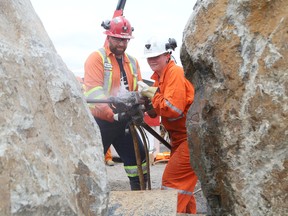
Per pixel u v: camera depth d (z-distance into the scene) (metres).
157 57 3.98
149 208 2.89
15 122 1.42
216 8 2.46
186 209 4.38
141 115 4.07
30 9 1.99
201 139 2.55
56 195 1.44
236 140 2.34
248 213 2.33
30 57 1.72
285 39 2.19
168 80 3.86
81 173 1.75
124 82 4.46
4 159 1.29
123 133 4.53
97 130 2.04
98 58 4.36
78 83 2.10
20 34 1.75
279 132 2.20
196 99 2.65
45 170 1.45
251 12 2.31
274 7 2.25
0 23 1.66
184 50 2.65
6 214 1.23
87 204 1.72
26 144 1.42
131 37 4.35
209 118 2.47
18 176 1.32
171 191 3.20
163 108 3.83
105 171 1.92
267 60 2.24
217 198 2.57
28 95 1.56
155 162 7.62
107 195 1.86
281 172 2.21
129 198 3.07
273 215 2.25
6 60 1.52
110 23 4.37
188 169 4.03
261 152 2.27
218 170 2.48
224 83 2.38
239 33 2.35
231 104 2.36
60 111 1.80
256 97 2.27
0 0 1.72
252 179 2.30
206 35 2.47
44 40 1.92
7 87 1.45
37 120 1.55
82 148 1.84
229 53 2.37
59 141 1.69
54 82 1.83
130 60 4.61
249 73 2.30
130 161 4.63
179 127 4.05
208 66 2.46
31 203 1.32
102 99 3.97
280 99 2.19
